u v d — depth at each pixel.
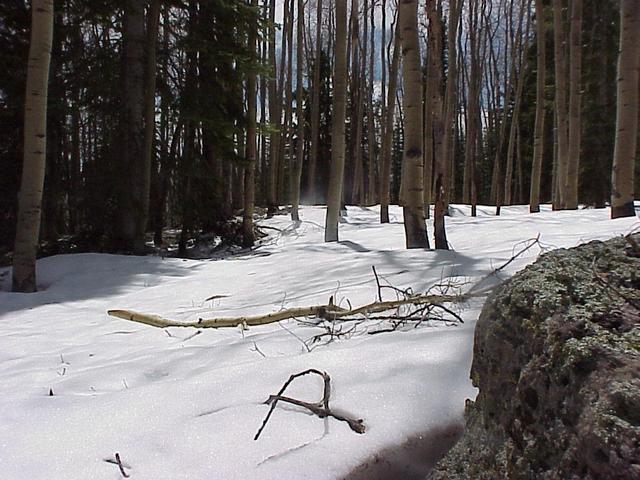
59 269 7.47
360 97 22.45
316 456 1.81
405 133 6.39
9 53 9.66
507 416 1.46
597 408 1.13
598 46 19.05
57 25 10.25
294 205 15.05
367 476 1.78
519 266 4.12
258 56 11.65
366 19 21.67
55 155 11.04
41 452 1.95
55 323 4.73
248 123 11.88
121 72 10.23
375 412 2.02
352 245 8.68
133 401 2.27
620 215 7.38
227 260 8.16
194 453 1.86
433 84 6.23
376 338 2.69
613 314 1.37
